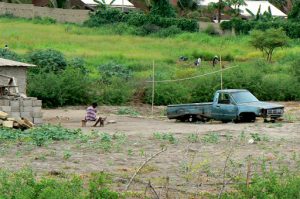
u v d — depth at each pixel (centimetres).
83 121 4681
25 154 3166
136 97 6644
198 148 3394
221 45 11438
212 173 2684
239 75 6894
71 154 3158
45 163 2931
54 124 4809
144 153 3216
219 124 4806
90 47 10619
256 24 13525
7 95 4550
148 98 6575
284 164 2914
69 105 6372
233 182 2508
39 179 2514
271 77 7169
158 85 6656
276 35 10138
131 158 3086
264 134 3978
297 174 2514
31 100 4369
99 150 3309
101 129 4431
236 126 4516
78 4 15312
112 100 6488
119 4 15512
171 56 10138
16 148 3325
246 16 16100
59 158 3064
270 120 4788
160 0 14225
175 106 5100
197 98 6694
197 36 12644
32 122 4366
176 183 2512
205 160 2819
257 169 2792
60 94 6291
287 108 6153
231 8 15762
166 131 4238
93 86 6544
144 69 8644
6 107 4306
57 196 1917
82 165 2898
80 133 3897
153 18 13475
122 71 7862
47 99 6269
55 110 6069
